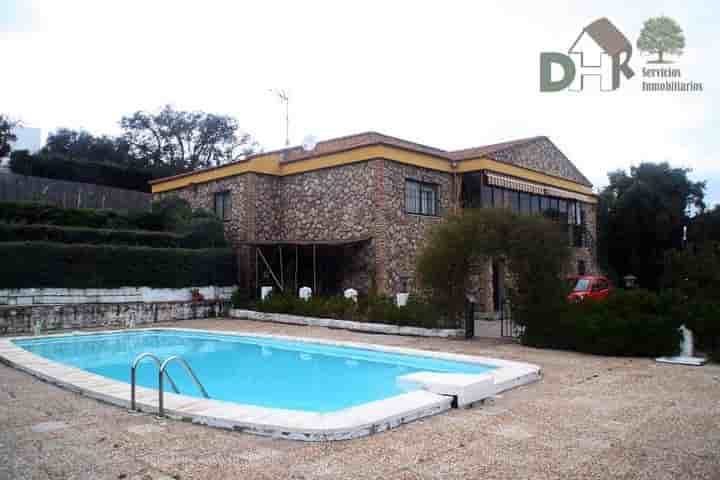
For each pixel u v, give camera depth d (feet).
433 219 72.33
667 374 32.60
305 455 17.93
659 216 100.68
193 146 170.09
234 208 79.46
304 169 75.36
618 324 39.68
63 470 16.43
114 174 115.96
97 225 74.84
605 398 26.35
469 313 50.55
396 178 68.03
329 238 71.82
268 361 45.01
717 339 38.24
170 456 17.79
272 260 77.41
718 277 42.65
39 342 49.96
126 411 23.90
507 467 16.70
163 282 69.97
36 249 60.54
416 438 19.81
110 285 65.62
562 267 46.24
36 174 104.68
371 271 66.13
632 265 105.40
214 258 74.95
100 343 53.93
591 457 17.58
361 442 19.36
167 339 57.67
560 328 42.91
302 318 63.77
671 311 39.55
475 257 48.75
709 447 18.58
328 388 35.35
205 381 37.83
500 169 76.13
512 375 29.55
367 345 44.73
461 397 24.45
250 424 20.43
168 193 93.25
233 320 69.41
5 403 25.48
